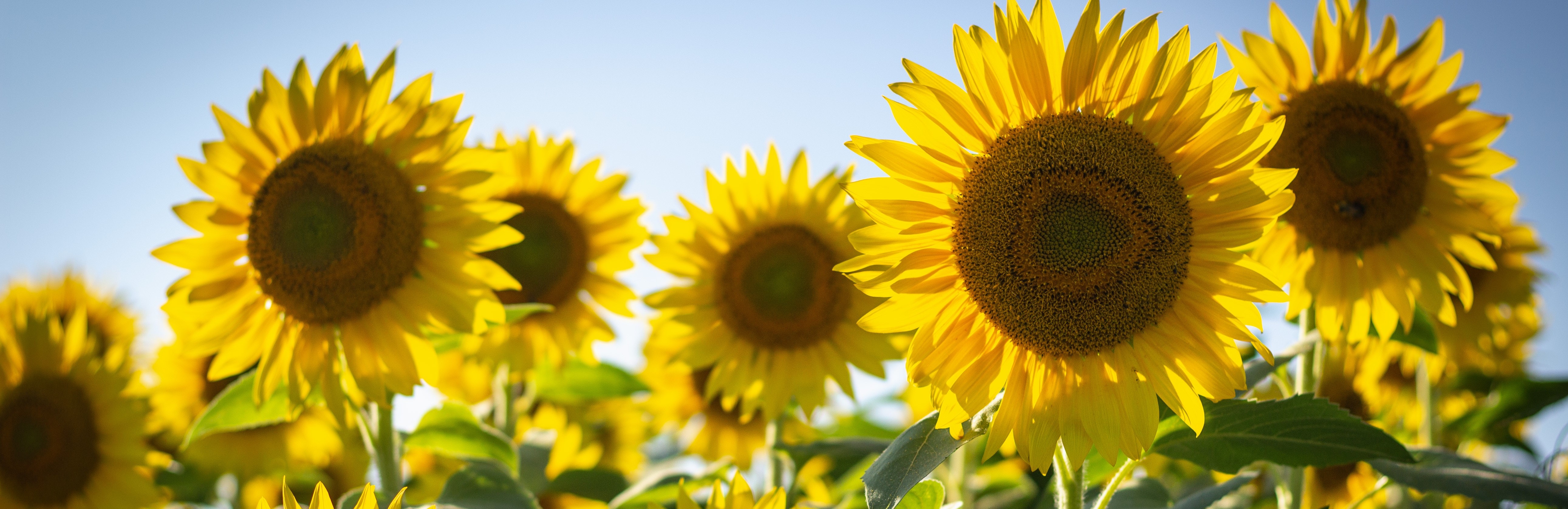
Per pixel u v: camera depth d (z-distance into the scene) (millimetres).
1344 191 4098
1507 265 6086
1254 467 4148
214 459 6266
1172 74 2922
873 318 3125
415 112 3961
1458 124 4242
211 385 6449
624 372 6055
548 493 5680
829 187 5848
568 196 6066
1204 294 3049
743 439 7004
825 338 5828
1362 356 6051
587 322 6039
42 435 5410
